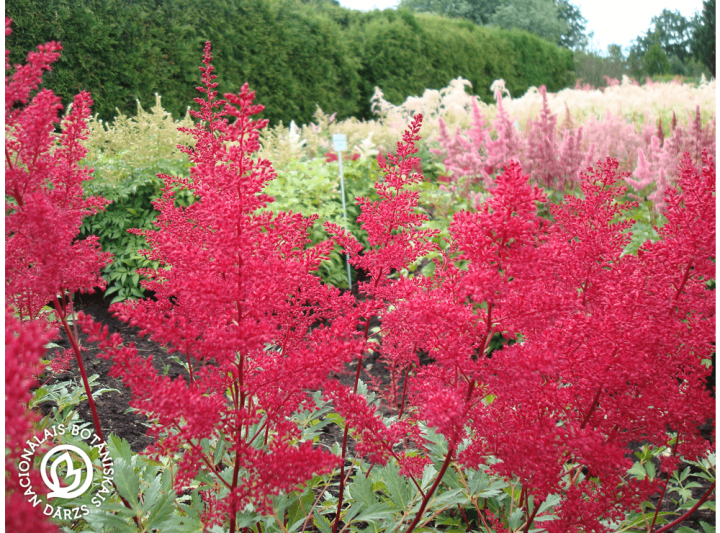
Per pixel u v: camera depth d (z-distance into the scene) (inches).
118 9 436.1
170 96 474.0
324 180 280.4
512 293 59.3
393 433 70.3
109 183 232.7
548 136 228.4
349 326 66.2
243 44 539.5
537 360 56.6
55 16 387.9
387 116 578.9
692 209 65.8
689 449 69.1
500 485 79.0
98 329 52.7
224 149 62.4
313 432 90.9
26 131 57.4
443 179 311.4
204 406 55.1
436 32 807.7
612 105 433.1
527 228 57.4
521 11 1524.4
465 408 60.7
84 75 413.1
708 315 69.0
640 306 61.4
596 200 88.5
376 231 83.4
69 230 65.1
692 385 67.9
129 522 68.5
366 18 796.0
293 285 64.8
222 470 82.5
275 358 68.9
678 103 433.4
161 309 83.6
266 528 73.4
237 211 58.0
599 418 65.5
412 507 76.2
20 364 37.9
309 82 618.5
